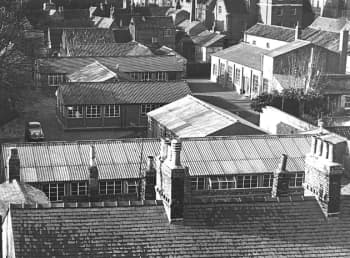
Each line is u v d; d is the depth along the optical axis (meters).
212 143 78.50
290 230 37.09
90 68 136.38
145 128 117.25
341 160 74.19
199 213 36.94
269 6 192.38
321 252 36.47
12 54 122.94
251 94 142.50
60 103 117.50
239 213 37.38
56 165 72.50
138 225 35.91
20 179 64.81
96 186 63.78
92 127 115.31
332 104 122.56
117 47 161.00
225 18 196.62
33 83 140.62
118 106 115.44
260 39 170.12
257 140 79.50
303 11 198.50
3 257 39.50
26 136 107.75
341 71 133.62
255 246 36.09
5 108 121.31
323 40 148.75
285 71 131.00
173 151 36.34
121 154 75.00
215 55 160.75
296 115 116.19
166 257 34.88
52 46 180.75
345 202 38.78
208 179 73.75
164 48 175.50
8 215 36.16
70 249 34.28
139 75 143.38
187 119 97.06
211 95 146.50
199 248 35.53
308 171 39.66
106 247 34.72
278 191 45.47
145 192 46.91
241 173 74.12
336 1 195.25
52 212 35.53
